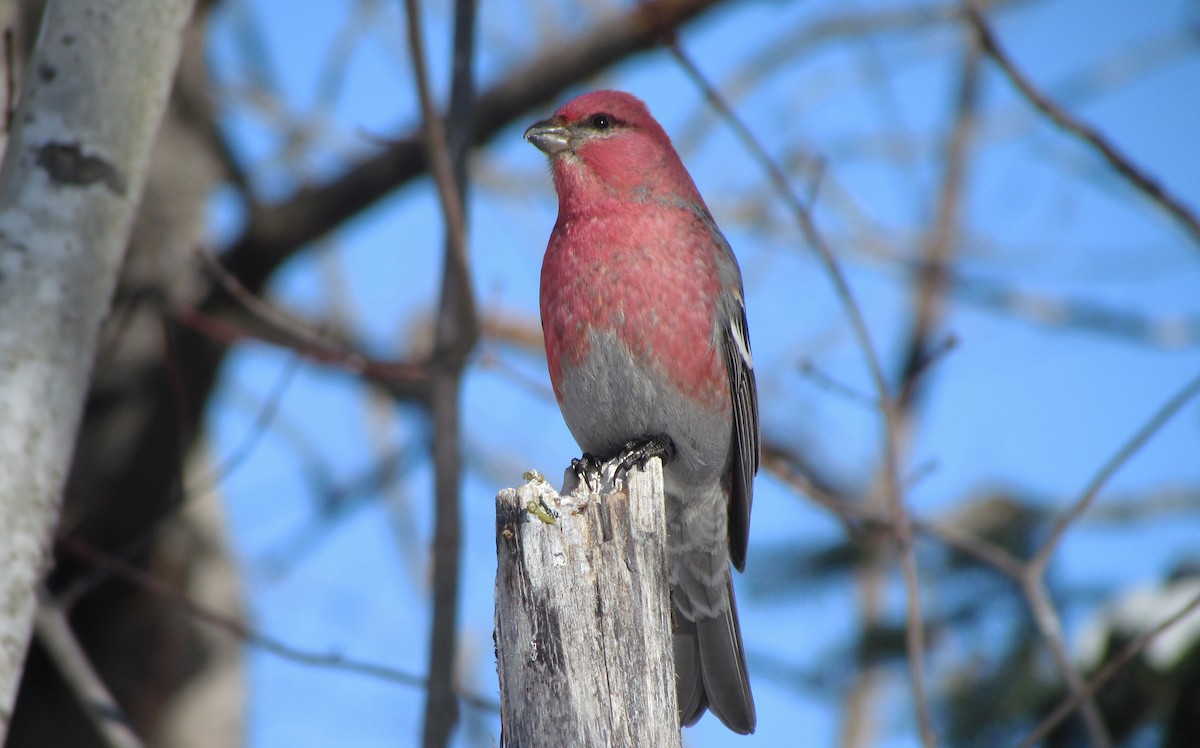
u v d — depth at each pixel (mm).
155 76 6047
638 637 4938
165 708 11742
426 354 13367
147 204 10953
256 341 9492
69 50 5914
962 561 8859
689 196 8430
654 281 7750
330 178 11180
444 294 8336
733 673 7902
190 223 11195
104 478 11117
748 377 8445
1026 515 9008
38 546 5363
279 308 12266
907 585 7449
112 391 10984
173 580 11883
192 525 11984
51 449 5477
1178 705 7629
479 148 11617
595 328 7773
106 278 5801
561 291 7902
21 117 5879
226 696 12078
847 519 8680
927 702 7125
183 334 10922
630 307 7734
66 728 11219
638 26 10906
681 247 7891
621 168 7941
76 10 5965
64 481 5578
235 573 12570
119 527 11445
